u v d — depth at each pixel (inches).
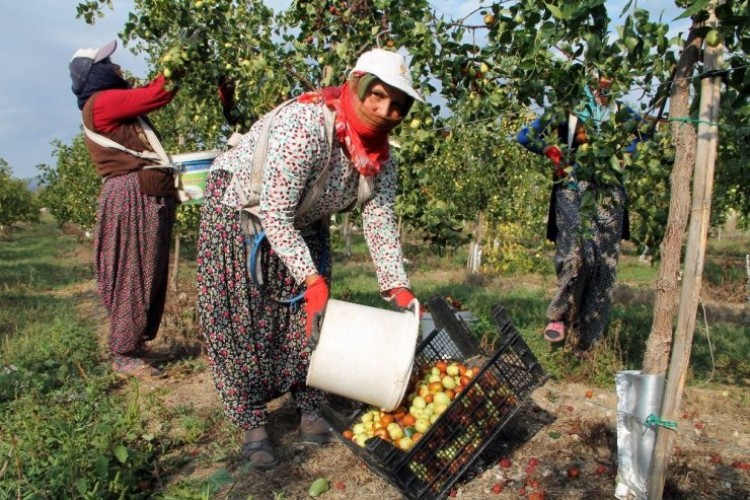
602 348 184.9
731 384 183.2
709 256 733.3
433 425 108.2
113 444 124.6
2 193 913.5
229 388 128.4
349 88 104.2
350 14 180.9
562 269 185.0
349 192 117.5
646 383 103.7
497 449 136.0
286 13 198.8
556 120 120.6
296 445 138.2
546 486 121.5
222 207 123.1
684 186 99.3
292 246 108.1
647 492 103.0
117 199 177.6
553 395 167.5
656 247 140.3
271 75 170.7
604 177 119.2
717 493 119.6
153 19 176.4
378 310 107.7
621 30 96.5
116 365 187.2
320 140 106.3
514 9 131.3
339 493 119.6
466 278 463.2
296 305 128.6
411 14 156.4
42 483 108.0
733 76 94.2
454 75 155.0
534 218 484.7
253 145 116.3
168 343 218.7
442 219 162.7
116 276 181.3
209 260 124.7
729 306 369.4
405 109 102.2
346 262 596.1
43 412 144.4
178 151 308.2
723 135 109.2
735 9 94.2
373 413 124.3
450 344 147.6
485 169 418.9
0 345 222.7
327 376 105.5
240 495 119.0
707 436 145.6
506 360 117.0
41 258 650.2
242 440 140.3
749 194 140.4
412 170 160.1
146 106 175.6
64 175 636.1
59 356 204.4
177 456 134.3
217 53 186.7
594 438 139.2
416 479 107.7
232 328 126.2
